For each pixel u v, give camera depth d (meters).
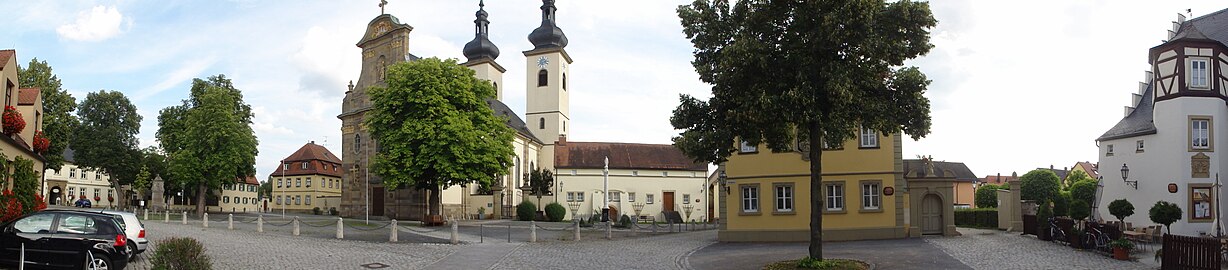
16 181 23.28
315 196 99.56
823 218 32.25
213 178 60.31
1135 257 22.83
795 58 17.83
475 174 45.50
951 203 33.06
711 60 19.34
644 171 78.31
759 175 33.19
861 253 24.17
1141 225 38.78
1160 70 37.72
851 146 32.56
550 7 90.75
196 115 60.28
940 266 20.62
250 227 38.69
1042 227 29.83
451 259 24.91
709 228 50.72
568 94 92.94
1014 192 37.66
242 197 123.06
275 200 101.56
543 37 89.62
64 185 96.00
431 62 46.25
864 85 18.09
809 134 19.33
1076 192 55.81
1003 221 38.72
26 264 16.27
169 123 66.19
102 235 16.73
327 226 41.53
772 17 18.20
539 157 81.44
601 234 41.00
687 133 19.70
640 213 77.06
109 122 76.62
